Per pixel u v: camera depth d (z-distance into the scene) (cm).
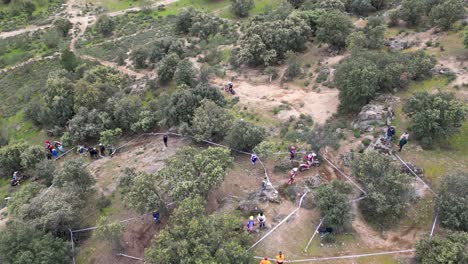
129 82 6731
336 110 4909
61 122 5894
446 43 5372
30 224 3269
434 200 3347
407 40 5750
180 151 3803
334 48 6291
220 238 2894
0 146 5916
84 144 5331
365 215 3366
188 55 7125
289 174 3866
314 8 7394
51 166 4572
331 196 3216
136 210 3356
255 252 3095
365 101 4603
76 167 3934
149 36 8494
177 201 3347
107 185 4181
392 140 3988
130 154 4769
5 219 4041
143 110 5341
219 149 3700
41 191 3925
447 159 3731
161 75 6288
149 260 2847
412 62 4775
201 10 9406
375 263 3014
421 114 3819
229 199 3644
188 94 4934
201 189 3381
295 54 6188
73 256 3275
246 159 4209
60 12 10319
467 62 4850
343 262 3031
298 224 3322
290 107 5153
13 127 6372
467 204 3073
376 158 3431
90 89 5725
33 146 5019
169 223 3338
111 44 8375
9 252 3022
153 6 10100
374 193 3222
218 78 6241
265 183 3675
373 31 5753
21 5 10381
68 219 3403
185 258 2742
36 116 6159
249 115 5122
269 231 3266
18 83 7669
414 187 3462
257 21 7431
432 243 2898
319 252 3106
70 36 9144
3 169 5069
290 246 3156
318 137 4081
